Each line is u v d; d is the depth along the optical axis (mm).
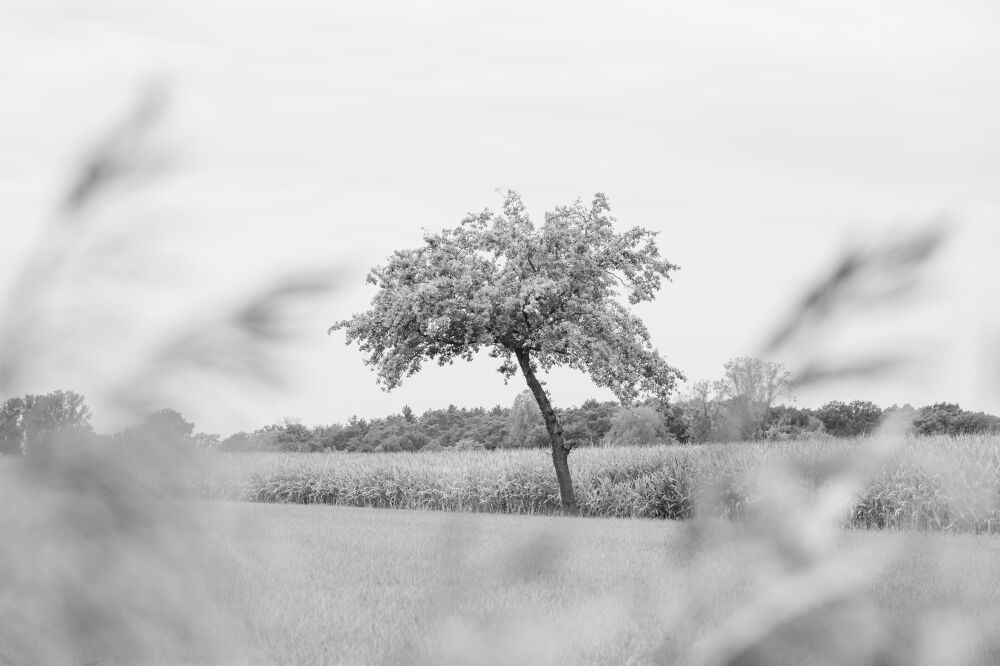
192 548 446
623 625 498
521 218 25609
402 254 26234
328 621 1737
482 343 25422
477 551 604
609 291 25078
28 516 433
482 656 526
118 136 456
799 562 457
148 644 440
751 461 479
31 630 425
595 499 24234
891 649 426
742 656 453
